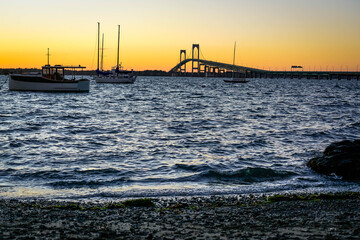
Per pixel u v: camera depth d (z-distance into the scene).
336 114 45.16
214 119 38.03
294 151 21.47
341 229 8.61
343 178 15.49
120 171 16.58
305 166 17.55
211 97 78.19
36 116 38.97
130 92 92.94
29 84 70.00
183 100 67.81
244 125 33.53
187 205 11.36
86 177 15.55
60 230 8.59
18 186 14.07
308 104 60.81
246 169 16.39
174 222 9.45
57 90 71.12
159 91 101.19
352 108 54.47
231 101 66.69
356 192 12.92
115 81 138.00
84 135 26.75
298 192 13.37
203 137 26.50
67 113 42.31
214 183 14.77
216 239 7.98
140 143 23.80
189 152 21.06
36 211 10.39
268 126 32.91
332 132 29.22
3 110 44.00
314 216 9.95
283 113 45.31
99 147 22.30
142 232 8.52
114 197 12.66
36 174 15.86
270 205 11.30
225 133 28.55
